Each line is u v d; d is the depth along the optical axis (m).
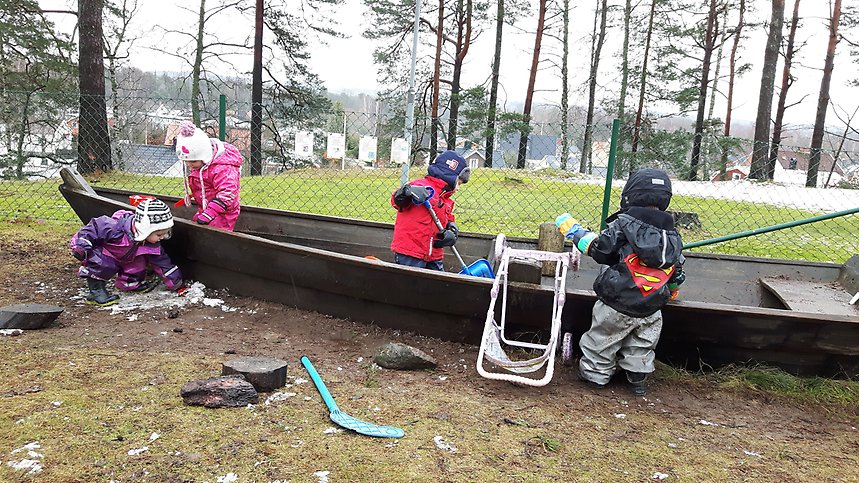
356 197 11.41
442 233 5.01
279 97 22.53
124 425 2.79
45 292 4.98
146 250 4.89
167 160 15.85
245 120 12.69
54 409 2.89
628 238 3.56
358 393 3.41
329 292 4.62
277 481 2.44
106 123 12.70
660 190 3.60
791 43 28.28
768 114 22.58
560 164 17.67
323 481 2.46
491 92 30.53
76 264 5.84
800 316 3.79
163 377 3.38
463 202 11.38
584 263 5.71
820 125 26.27
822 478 2.83
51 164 16.00
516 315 4.19
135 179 11.96
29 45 19.06
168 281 5.04
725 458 2.98
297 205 10.38
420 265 5.03
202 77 24.12
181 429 2.79
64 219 8.09
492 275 4.81
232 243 4.84
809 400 3.79
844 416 3.65
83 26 14.09
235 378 3.21
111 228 4.72
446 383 3.71
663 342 4.08
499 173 15.80
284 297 4.84
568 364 4.14
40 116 16.69
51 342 3.86
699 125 28.25
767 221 10.77
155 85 26.64
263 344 4.12
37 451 2.52
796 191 14.60
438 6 27.02
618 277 3.62
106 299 4.75
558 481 2.62
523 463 2.76
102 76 14.49
